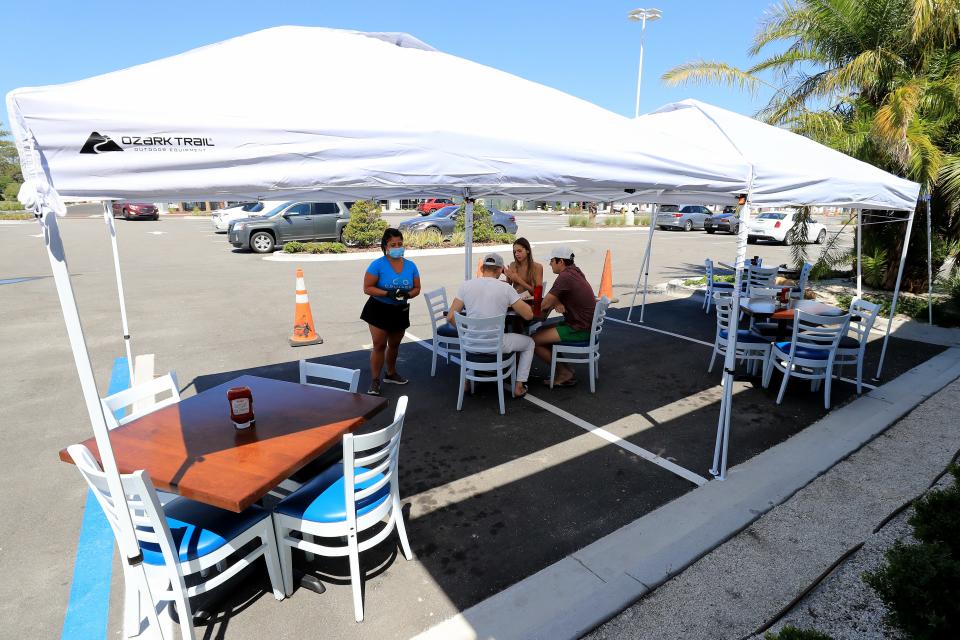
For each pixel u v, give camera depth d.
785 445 4.53
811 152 5.07
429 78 2.95
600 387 5.95
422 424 4.98
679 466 4.21
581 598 2.82
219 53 2.40
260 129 2.13
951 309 9.12
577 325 5.58
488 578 2.99
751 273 9.82
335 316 9.18
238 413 2.91
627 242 23.45
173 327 8.42
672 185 3.40
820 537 3.33
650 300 10.98
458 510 3.64
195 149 2.03
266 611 2.74
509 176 2.74
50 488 3.88
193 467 2.55
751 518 3.51
